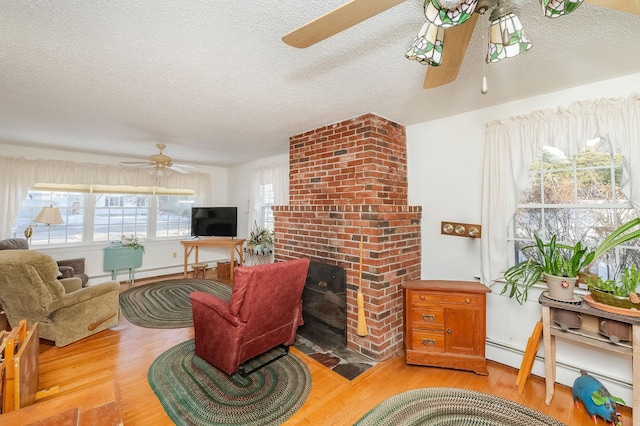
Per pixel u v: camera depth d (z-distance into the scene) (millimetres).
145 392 1950
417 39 1092
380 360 2398
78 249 4523
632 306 1617
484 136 2488
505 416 1752
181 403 1841
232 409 1796
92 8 1263
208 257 6004
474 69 1819
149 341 2725
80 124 3006
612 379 1891
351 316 2596
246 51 1617
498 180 2330
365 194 2576
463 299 2246
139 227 5211
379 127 2654
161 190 5379
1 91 2168
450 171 2691
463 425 1679
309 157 3180
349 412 1786
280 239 3381
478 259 2537
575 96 2076
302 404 1855
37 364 1956
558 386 2064
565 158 2201
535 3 1219
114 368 2244
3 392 1485
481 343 2213
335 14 900
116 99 2324
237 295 2033
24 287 2430
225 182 6230
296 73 1875
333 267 2723
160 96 2258
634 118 1818
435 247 2797
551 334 1865
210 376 2148
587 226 2115
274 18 1334
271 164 4914
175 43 1540
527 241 2357
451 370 2271
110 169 4727
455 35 1106
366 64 1756
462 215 2617
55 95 2246
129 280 4824
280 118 2762
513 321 2328
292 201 3400
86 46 1571
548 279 1922
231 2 1225
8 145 3941
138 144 3932
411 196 2967
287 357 2461
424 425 1677
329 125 2943
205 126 3068
